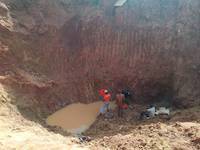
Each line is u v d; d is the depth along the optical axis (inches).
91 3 651.5
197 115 502.9
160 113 566.6
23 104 514.0
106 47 641.6
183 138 399.9
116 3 649.6
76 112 576.7
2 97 489.4
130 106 614.5
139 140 411.8
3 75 521.3
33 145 351.9
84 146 411.8
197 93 576.7
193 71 594.9
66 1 634.2
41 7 600.4
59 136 455.2
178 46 617.3
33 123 485.4
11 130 405.1
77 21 636.7
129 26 642.8
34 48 578.6
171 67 623.5
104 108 588.1
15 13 568.7
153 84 634.2
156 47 633.6
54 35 605.9
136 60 639.1
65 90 594.6
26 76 545.3
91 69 633.6
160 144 385.1
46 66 587.2
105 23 642.8
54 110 564.4
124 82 641.6
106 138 454.9
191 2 623.2
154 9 649.0
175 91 602.5
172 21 634.8
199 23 613.3
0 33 535.8
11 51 542.0
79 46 633.0
